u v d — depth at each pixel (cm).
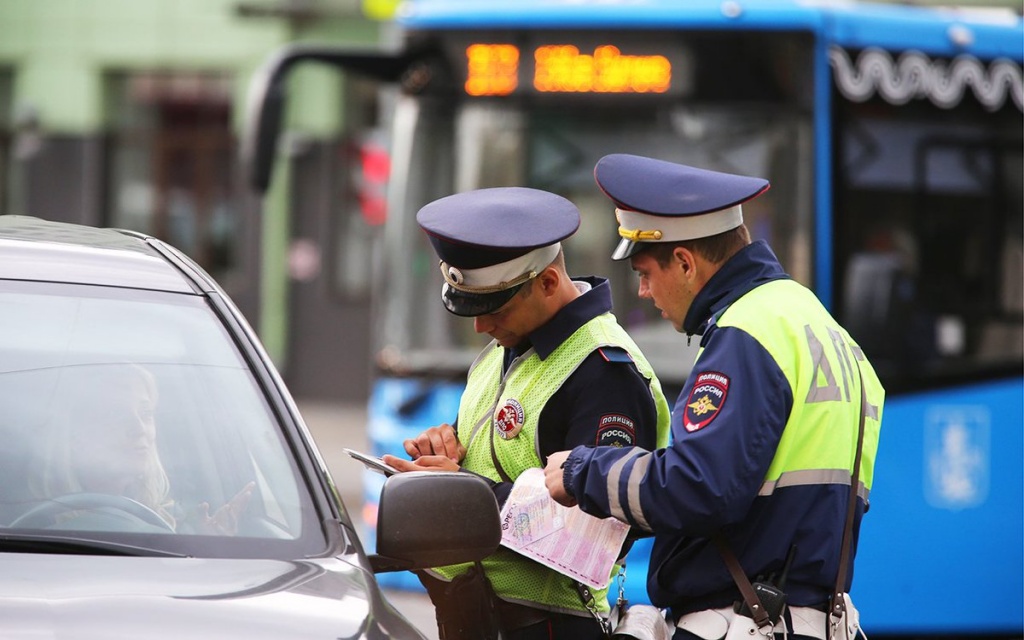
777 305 1080
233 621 859
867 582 2425
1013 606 2525
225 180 6247
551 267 1171
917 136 2536
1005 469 2530
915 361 2473
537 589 1177
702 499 1030
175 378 1056
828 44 2462
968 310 2541
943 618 2475
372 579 959
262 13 6141
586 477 1075
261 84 2586
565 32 2516
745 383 1048
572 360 1169
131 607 857
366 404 6194
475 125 2550
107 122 6303
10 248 1124
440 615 1222
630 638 1113
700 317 1116
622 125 2498
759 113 2466
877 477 2431
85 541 945
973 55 2622
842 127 2466
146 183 6303
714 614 1088
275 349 6184
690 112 2478
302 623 872
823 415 1069
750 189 1104
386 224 2627
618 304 2469
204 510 991
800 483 1066
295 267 6200
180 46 6222
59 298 1084
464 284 1162
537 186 2519
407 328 2620
